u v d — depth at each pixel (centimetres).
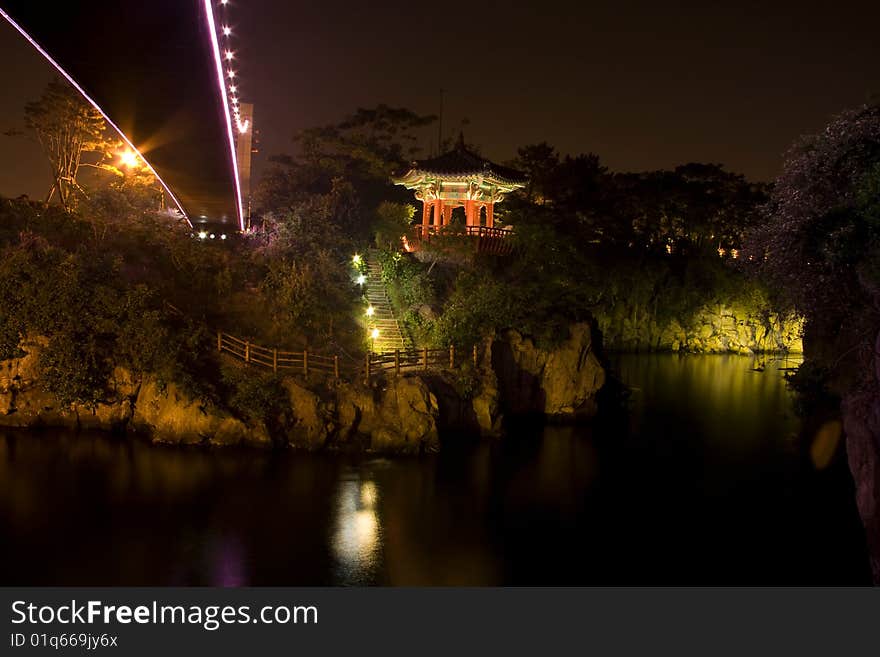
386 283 3525
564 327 3183
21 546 1636
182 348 2509
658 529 1911
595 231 5375
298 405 2419
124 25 1097
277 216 4091
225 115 1655
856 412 1246
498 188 4231
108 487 2020
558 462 2505
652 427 3166
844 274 1322
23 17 1066
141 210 3806
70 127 4666
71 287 2488
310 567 1583
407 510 1966
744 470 2505
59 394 2439
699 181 7088
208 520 1827
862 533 1911
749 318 6575
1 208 3098
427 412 2486
